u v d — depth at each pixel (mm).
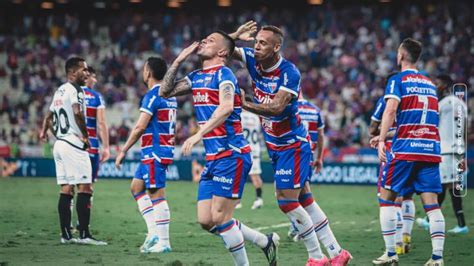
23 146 33188
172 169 28938
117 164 11008
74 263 9641
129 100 39094
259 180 18703
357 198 21719
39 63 42625
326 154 29750
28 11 48250
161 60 11070
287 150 9047
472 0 41375
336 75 37812
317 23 42375
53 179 28969
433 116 9742
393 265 9805
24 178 29516
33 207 18266
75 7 48812
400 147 9695
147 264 9609
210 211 8445
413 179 9883
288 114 8945
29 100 39219
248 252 11031
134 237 12828
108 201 19922
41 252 10766
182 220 15617
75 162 11688
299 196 9391
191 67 41062
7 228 14031
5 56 43438
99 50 44344
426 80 9828
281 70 8891
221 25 44000
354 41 40406
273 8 47281
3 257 10188
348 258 9438
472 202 20969
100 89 39500
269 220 16000
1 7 47625
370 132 10953
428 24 40688
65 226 11836
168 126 11016
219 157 8297
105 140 12945
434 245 9695
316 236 9258
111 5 48781
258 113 8609
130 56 42469
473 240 13023
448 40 39250
